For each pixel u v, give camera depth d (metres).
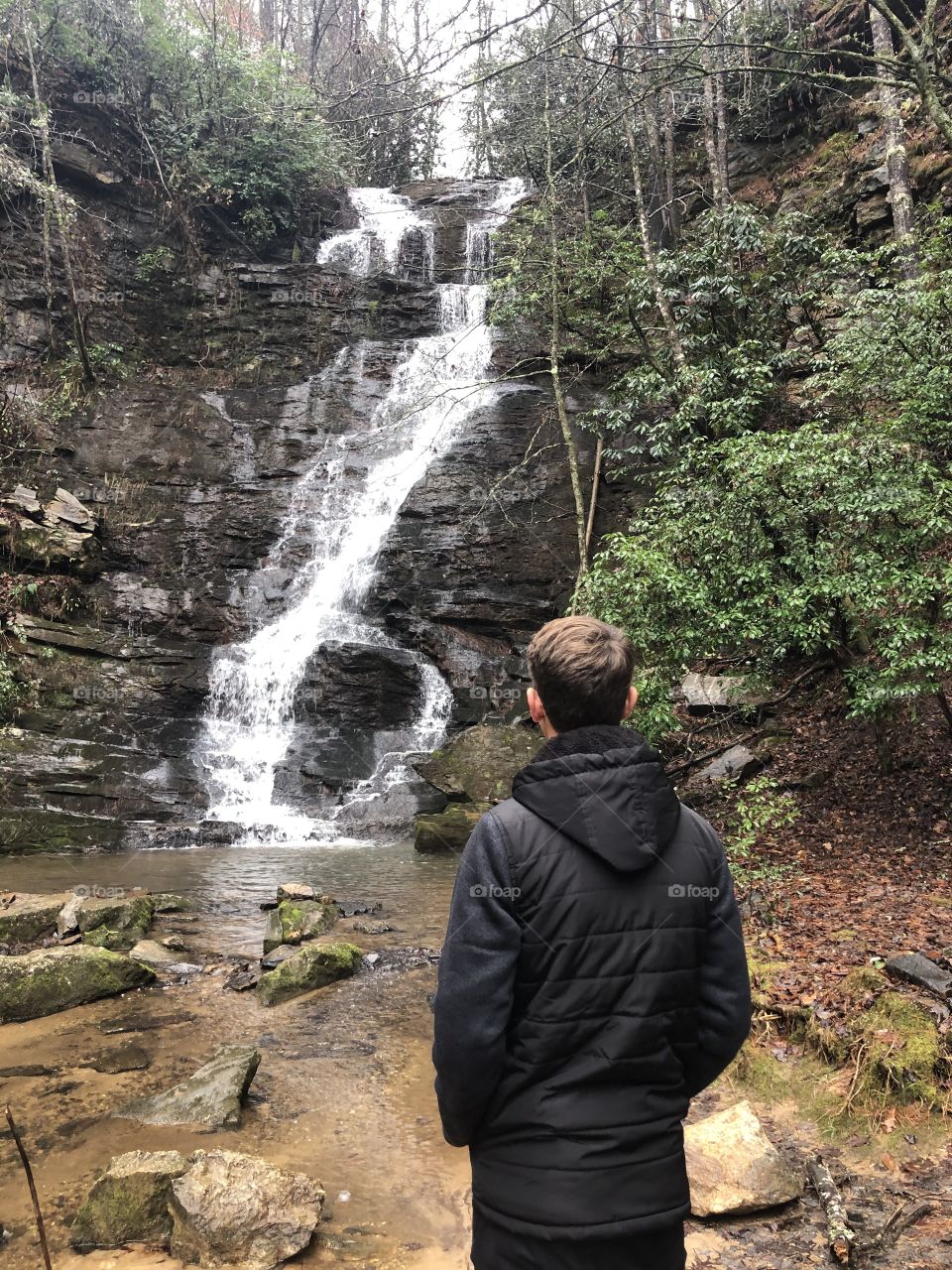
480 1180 1.30
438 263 20.81
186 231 18.55
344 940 5.45
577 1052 1.28
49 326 16.45
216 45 18.78
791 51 6.47
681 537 6.91
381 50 18.42
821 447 6.40
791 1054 3.50
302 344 18.45
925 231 11.77
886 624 6.14
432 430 16.36
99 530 13.30
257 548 14.22
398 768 10.81
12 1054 3.79
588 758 1.36
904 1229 2.49
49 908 5.46
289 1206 2.47
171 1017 4.23
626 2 5.75
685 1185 1.30
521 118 16.03
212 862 8.11
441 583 13.76
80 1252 2.40
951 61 12.18
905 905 4.98
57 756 9.77
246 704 11.66
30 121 16.42
